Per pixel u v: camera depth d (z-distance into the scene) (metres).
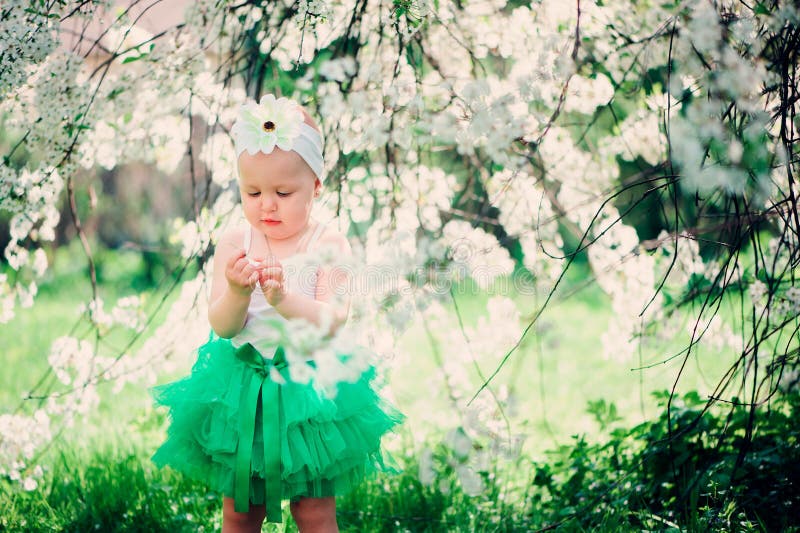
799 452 2.79
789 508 2.64
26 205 2.79
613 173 3.65
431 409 4.52
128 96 2.96
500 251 3.43
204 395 2.30
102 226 9.37
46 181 2.82
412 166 3.34
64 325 6.76
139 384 4.96
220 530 2.88
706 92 2.48
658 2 2.75
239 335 2.34
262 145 2.25
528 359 5.93
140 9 2.94
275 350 2.30
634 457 3.13
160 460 2.37
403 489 3.12
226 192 3.24
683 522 2.66
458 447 2.24
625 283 3.50
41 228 2.90
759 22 2.30
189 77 3.03
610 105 3.15
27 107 2.75
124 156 3.16
